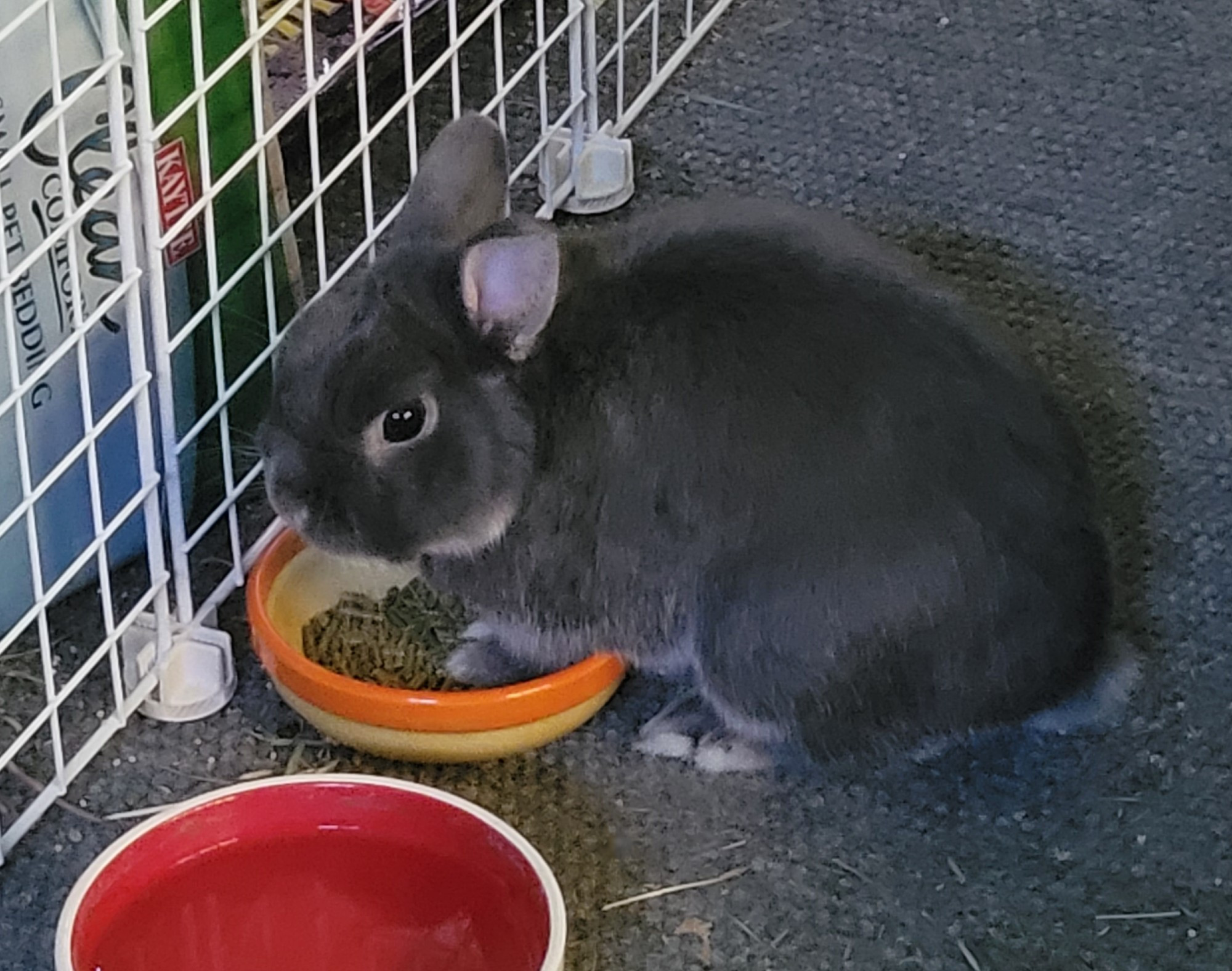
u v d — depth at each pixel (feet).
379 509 1.93
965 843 2.07
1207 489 2.52
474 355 1.95
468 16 3.17
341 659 2.24
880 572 2.01
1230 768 2.16
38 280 2.04
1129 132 3.08
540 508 2.04
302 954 1.88
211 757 2.16
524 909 1.86
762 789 2.14
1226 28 3.28
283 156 2.87
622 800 2.12
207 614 2.24
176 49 2.11
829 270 2.06
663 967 1.93
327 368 1.90
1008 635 2.05
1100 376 2.67
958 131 3.08
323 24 2.82
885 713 2.08
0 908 1.98
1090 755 2.18
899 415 2.00
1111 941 1.96
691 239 2.08
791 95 3.16
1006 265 2.84
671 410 2.01
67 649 2.26
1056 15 3.31
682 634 2.13
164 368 2.03
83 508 2.23
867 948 1.95
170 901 1.91
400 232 2.01
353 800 1.95
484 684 2.23
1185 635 2.32
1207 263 2.84
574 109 2.89
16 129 1.93
